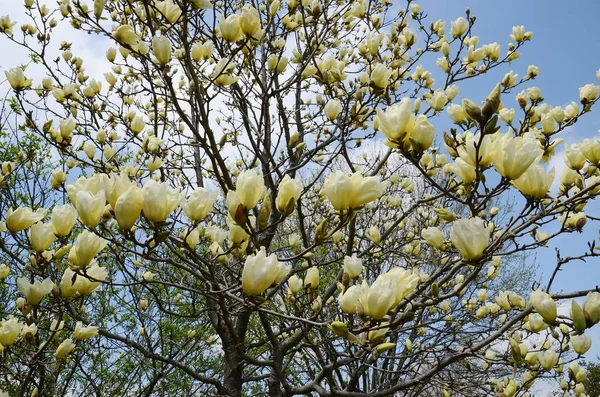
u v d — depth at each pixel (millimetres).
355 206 1758
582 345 2449
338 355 3182
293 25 4195
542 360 3127
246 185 1821
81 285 2152
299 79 4176
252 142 3959
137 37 2973
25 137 5840
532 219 2273
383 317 1630
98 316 5812
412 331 5480
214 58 4449
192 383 7035
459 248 1717
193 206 1976
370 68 3834
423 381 3479
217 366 7184
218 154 3211
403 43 4961
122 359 6414
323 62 4133
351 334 1666
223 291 2074
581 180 2480
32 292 2129
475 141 1879
